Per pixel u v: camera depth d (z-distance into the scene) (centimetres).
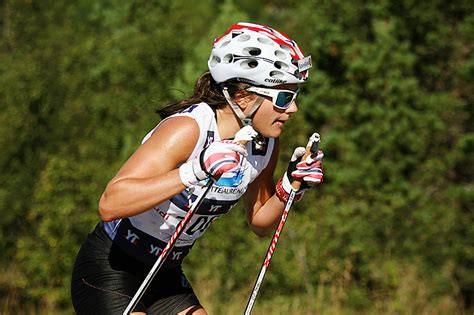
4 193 2906
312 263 2873
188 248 1125
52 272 2847
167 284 1132
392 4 2983
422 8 2956
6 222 2925
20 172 2950
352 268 2891
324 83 3033
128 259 1088
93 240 1111
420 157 3019
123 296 1069
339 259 2891
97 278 1081
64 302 2859
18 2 3098
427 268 2909
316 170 1117
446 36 2986
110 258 1088
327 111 3041
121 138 3055
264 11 3684
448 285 2858
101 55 3153
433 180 3034
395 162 3000
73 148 3000
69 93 3062
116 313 1055
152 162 981
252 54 1020
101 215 988
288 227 2909
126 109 3081
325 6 3067
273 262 2862
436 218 2953
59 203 2859
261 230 1192
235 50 1020
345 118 3038
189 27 3338
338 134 3019
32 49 3067
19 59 3045
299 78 1032
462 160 3016
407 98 2978
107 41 3186
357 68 2986
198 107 1022
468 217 2961
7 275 2870
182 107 1055
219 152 952
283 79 1020
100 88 3100
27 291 2827
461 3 2961
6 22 3131
